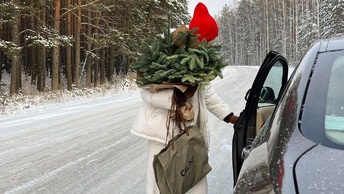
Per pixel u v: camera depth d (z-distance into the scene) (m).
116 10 26.23
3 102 14.29
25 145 7.07
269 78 3.37
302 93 1.83
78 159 6.04
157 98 2.76
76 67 23.89
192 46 2.84
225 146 6.55
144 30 26.09
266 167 1.67
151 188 2.94
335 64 1.91
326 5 42.94
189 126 2.82
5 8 16.44
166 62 2.74
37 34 20.53
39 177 5.14
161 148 2.87
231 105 11.35
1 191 4.61
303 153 1.54
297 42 58.50
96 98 17.62
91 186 4.76
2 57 34.97
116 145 6.98
